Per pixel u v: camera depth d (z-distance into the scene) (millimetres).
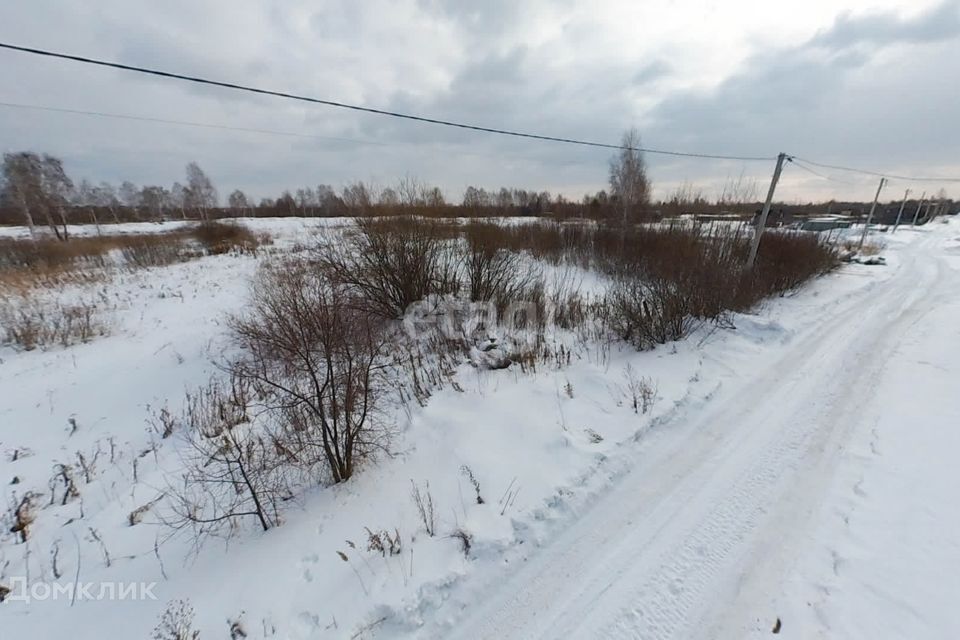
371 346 4148
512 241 11406
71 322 8414
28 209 26797
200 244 21719
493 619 2318
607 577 2533
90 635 2307
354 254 7664
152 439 4680
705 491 3203
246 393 5367
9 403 5633
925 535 2570
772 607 2266
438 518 2938
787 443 3742
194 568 2738
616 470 3443
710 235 10406
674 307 6309
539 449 3699
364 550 2699
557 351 6141
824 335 6594
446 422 4246
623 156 23141
